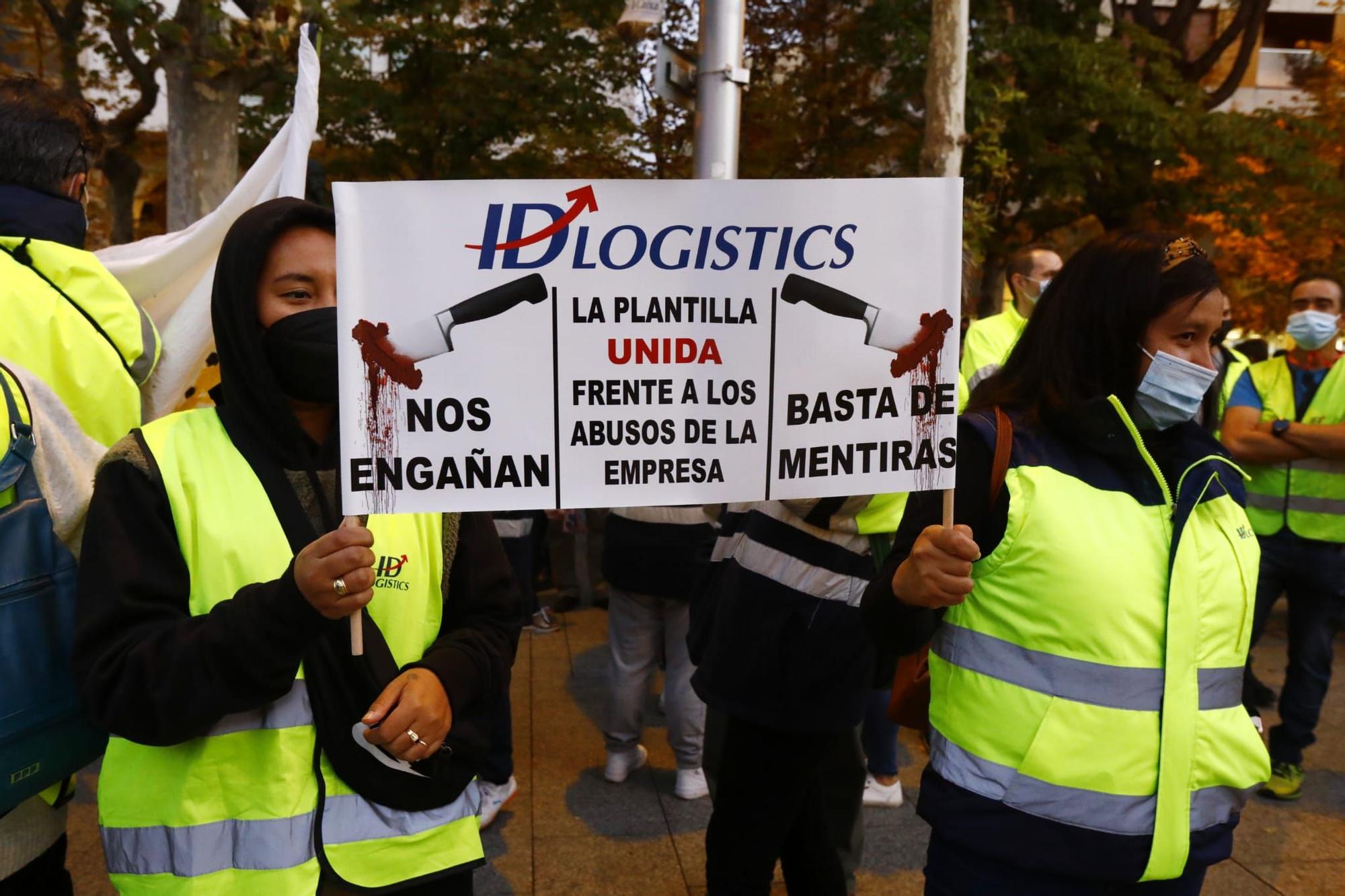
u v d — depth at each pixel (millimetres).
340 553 1350
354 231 1484
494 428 1552
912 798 3891
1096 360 1749
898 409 1654
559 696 5039
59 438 1658
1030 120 12320
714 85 4844
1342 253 16188
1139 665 1621
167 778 1484
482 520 1800
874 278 1634
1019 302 4430
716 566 2684
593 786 3986
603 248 1563
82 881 3184
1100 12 13500
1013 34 11930
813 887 2668
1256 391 4336
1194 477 1669
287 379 1604
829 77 13508
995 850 1653
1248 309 17969
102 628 1425
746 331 1615
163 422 1577
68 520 1666
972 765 1692
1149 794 1621
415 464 1527
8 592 1534
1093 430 1675
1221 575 1685
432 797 1592
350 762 1527
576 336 1569
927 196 1631
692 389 1609
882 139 13414
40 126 1908
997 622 1688
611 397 1588
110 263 2902
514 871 3338
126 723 1394
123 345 1921
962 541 1571
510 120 11484
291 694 1510
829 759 2699
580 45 12062
